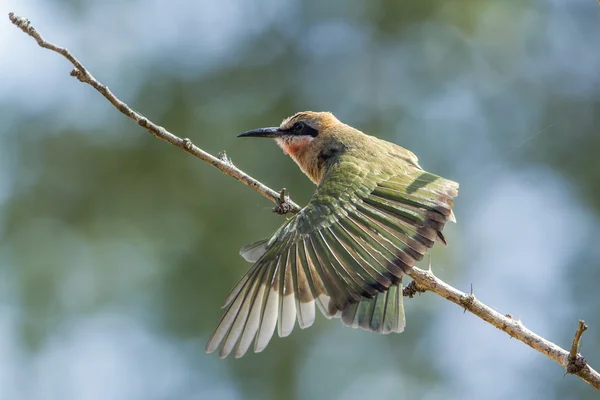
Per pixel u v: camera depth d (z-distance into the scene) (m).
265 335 7.25
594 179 15.12
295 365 13.82
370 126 15.58
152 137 15.23
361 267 7.46
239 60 15.70
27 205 14.89
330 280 7.43
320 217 7.88
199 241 14.59
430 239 7.66
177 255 14.49
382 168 8.63
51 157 15.16
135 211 14.92
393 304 7.79
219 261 14.44
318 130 10.07
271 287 7.44
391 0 15.91
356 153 9.41
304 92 15.64
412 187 8.09
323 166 9.90
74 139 15.20
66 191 15.03
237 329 7.23
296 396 13.70
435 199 7.93
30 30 8.20
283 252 7.64
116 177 15.13
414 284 7.79
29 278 14.38
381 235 7.68
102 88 8.38
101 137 15.25
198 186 14.95
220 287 14.30
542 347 7.26
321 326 14.12
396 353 13.96
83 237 14.77
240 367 13.78
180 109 15.30
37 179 15.02
